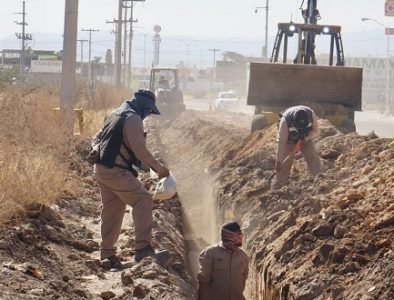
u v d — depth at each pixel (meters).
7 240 9.20
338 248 8.38
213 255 8.34
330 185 12.13
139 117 9.81
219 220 14.41
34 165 12.04
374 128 40.03
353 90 21.14
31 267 8.46
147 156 9.79
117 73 58.66
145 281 8.91
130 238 11.07
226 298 8.32
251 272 10.67
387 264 7.62
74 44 22.19
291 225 10.43
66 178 13.85
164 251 9.87
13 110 14.39
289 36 23.36
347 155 13.52
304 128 13.50
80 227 11.54
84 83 32.28
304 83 21.25
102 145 9.89
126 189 9.84
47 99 20.28
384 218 8.57
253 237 11.38
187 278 10.26
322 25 23.00
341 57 23.12
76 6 22.17
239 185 14.67
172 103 43.69
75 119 22.27
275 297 8.89
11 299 7.21
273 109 21.27
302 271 8.52
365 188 10.26
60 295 8.04
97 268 9.72
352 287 7.72
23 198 10.78
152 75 46.62
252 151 17.36
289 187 12.64
